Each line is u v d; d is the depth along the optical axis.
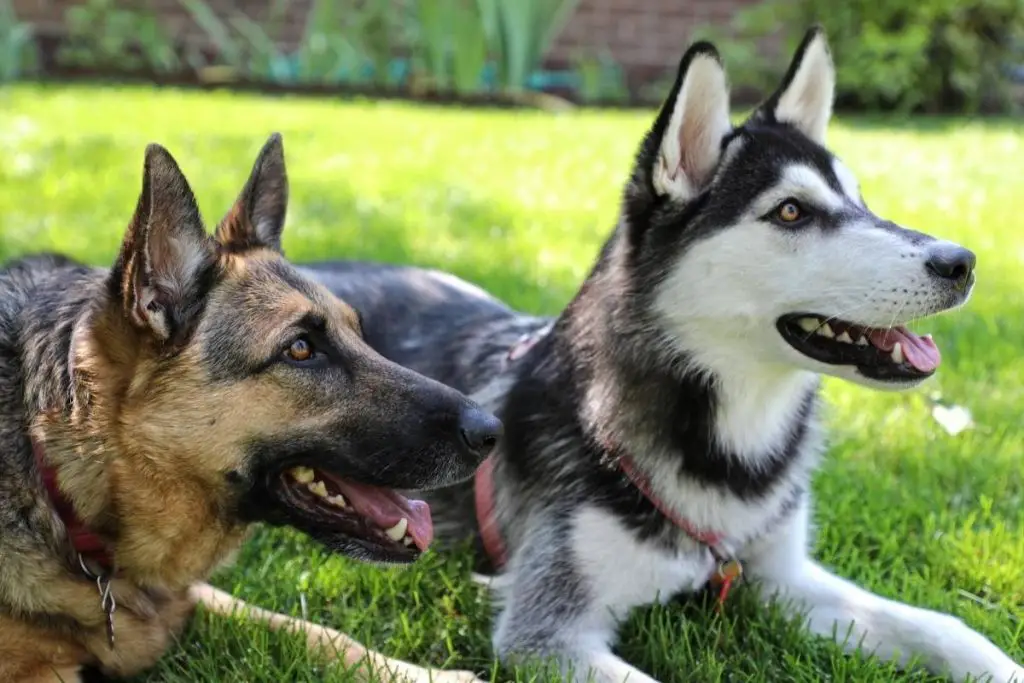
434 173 2.79
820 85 1.16
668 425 1.07
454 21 4.36
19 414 0.98
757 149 1.09
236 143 2.98
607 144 3.30
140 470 0.98
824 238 1.06
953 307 1.04
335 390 1.00
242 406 0.98
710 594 1.13
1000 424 1.41
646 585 1.08
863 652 1.07
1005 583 1.14
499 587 1.12
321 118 3.63
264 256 1.04
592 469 1.08
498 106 4.39
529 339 1.19
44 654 0.98
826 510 1.25
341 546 1.02
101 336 0.97
